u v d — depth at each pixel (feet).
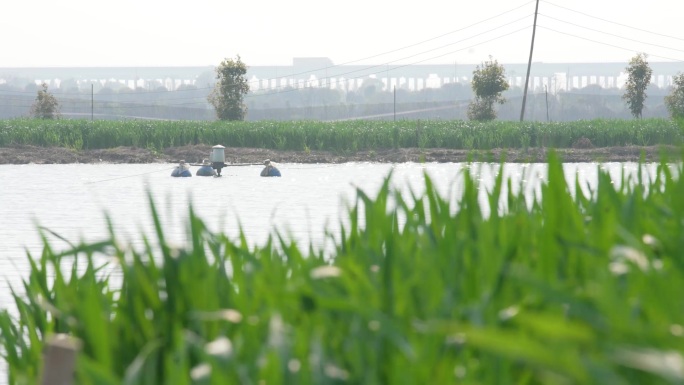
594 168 358.23
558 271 29.86
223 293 32.50
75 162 430.61
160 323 29.37
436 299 26.86
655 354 14.64
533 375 21.40
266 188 262.26
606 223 29.60
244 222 168.86
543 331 16.31
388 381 22.79
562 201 30.25
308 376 21.54
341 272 27.50
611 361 16.26
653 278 23.36
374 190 247.91
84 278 44.34
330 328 26.66
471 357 23.61
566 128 492.54
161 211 192.54
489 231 30.78
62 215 188.03
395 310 25.79
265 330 26.78
